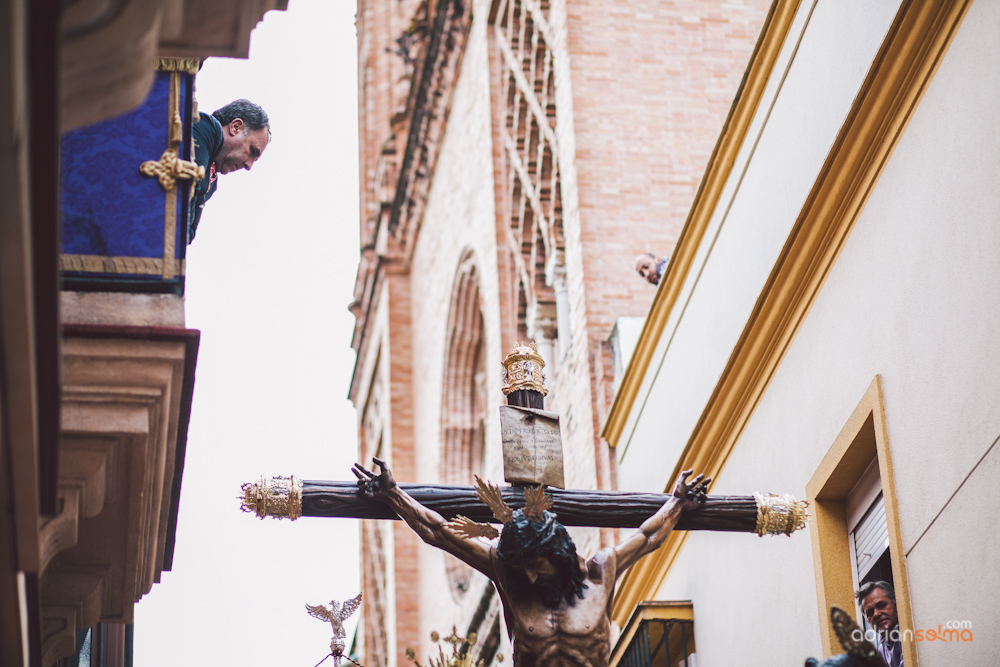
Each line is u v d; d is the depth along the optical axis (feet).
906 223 33.04
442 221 100.12
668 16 69.10
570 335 69.77
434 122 103.60
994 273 29.04
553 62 73.51
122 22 18.93
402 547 102.01
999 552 28.27
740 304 43.06
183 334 27.43
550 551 26.78
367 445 120.16
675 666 47.67
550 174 75.66
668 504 29.86
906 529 32.01
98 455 27.07
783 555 39.32
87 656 40.50
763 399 41.16
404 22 130.21
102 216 28.86
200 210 32.91
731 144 44.16
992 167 29.35
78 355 27.02
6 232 16.76
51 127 17.07
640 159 65.87
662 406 49.83
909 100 33.17
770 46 41.22
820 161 37.60
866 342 34.73
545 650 26.63
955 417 30.30
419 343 107.55
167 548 32.55
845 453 35.45
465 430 96.27
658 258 59.06
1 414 18.47
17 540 20.36
